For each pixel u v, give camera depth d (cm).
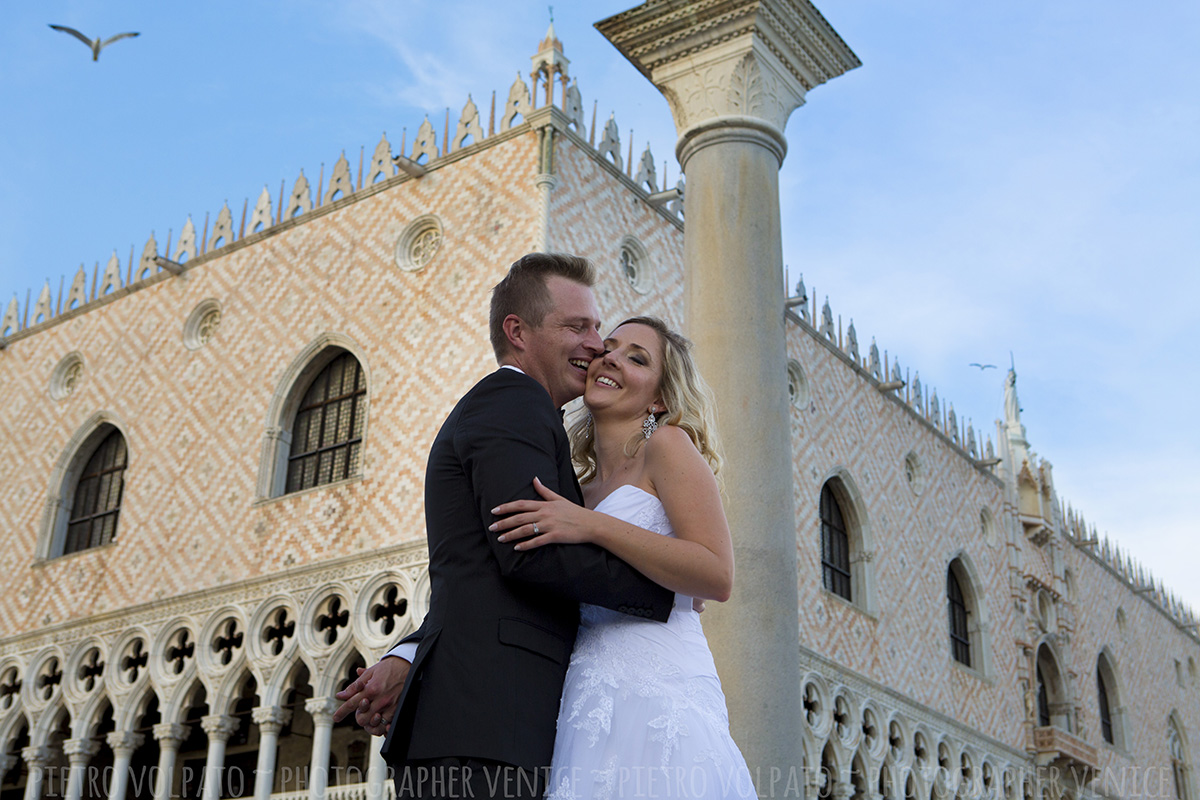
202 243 3197
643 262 2817
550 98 2619
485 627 397
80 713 2848
